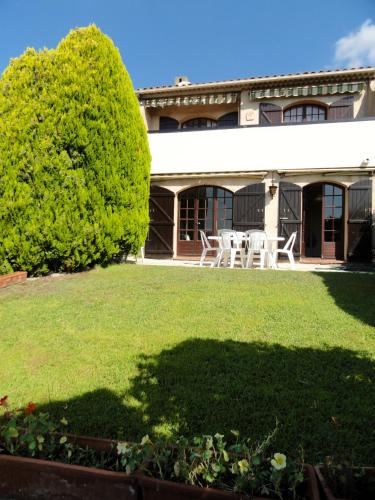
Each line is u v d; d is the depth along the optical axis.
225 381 2.75
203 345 3.47
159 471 1.61
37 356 3.29
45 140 7.14
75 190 7.40
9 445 1.81
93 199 7.70
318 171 11.34
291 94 13.95
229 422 2.22
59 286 6.20
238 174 11.99
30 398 2.55
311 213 13.35
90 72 7.67
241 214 12.09
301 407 2.36
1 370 3.02
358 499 1.48
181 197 12.96
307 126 11.68
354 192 11.25
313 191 13.28
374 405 2.38
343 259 11.67
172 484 1.51
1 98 7.21
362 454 1.90
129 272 7.57
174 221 12.73
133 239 9.16
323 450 1.94
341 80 13.70
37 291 5.86
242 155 12.14
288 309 4.59
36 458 1.77
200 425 2.20
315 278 6.67
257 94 14.28
